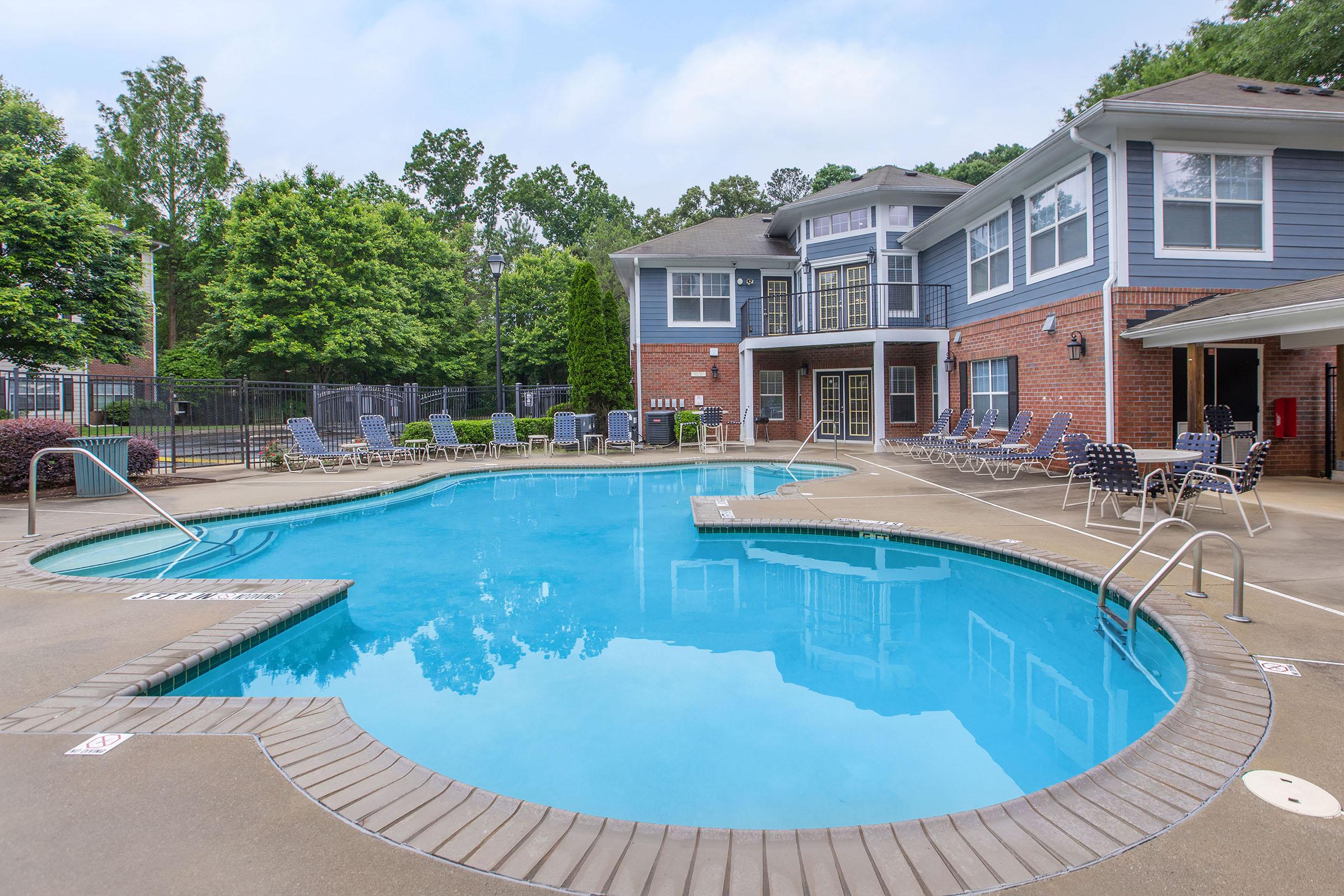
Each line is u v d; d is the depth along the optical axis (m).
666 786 2.67
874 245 16.39
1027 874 1.78
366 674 3.84
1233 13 18.92
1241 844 1.88
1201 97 9.41
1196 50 20.19
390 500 9.77
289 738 2.53
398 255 30.28
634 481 11.77
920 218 16.53
